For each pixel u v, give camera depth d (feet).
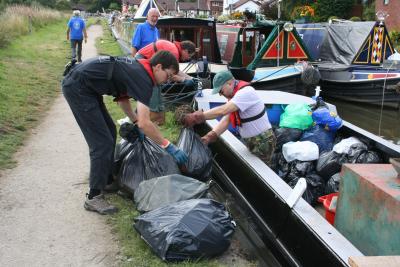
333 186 15.93
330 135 18.29
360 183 10.15
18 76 41.57
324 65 48.44
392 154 15.53
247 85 15.03
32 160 20.72
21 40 75.31
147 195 14.30
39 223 14.67
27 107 31.27
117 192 16.51
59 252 13.08
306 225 10.33
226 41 49.21
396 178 9.95
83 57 64.44
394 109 43.96
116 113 29.01
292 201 11.03
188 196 14.05
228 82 15.08
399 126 39.60
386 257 7.51
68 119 28.91
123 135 15.89
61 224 14.62
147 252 12.76
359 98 45.75
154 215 12.79
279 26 44.37
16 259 12.72
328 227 10.11
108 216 15.03
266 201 12.58
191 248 12.07
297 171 16.39
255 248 13.07
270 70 42.96
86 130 14.65
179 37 41.42
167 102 26.35
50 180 18.26
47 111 31.19
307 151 16.60
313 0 138.21
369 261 7.36
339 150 16.26
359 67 46.24
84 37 57.16
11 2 130.11
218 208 12.97
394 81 42.75
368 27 48.57
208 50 42.14
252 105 14.64
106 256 12.87
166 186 14.19
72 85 14.16
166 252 12.07
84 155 21.65
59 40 85.81
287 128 18.02
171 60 13.70
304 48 46.06
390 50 49.34
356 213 10.34
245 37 46.80
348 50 49.19
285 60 45.42
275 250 11.93
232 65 47.06
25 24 90.84
